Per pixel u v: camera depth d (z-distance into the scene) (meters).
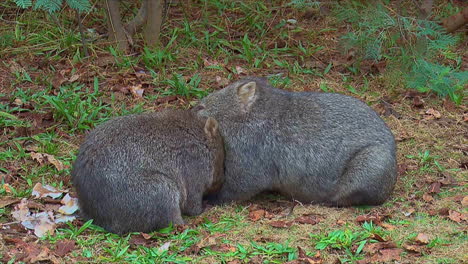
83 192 7.96
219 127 8.76
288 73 12.10
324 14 14.10
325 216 8.50
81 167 7.98
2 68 11.70
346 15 12.70
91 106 10.59
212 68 12.04
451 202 8.82
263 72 12.18
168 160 8.09
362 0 13.31
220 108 8.81
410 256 7.58
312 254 7.58
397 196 9.00
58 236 7.86
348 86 11.80
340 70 12.46
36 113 10.43
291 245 7.78
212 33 13.16
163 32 13.11
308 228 8.16
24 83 11.33
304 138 8.73
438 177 9.48
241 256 7.51
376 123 8.85
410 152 10.16
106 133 8.06
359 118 8.82
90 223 7.93
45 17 13.13
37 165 9.41
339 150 8.69
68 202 8.56
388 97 11.67
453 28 13.47
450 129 10.80
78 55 11.97
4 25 12.99
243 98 8.78
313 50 12.85
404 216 8.48
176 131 8.27
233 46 12.80
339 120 8.80
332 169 8.71
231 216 8.52
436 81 11.48
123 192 7.79
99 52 12.22
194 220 8.39
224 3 14.12
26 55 12.09
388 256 7.53
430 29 12.15
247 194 8.87
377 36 12.30
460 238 7.96
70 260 7.44
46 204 8.60
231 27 13.45
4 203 8.48
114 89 11.29
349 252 7.59
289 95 9.02
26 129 10.02
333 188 8.75
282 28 13.58
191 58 12.36
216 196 8.88
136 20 12.68
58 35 12.66
